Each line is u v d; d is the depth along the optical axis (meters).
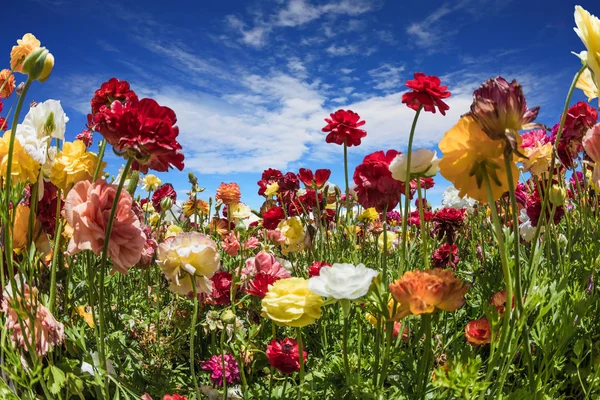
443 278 0.49
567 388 0.69
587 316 0.73
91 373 0.63
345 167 0.98
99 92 0.85
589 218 1.03
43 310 0.58
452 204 1.45
